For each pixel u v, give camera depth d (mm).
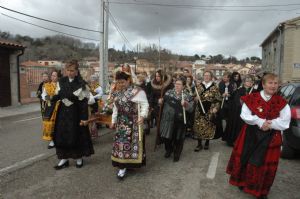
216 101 6844
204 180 4980
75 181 4879
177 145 6051
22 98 18500
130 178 5043
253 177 4133
